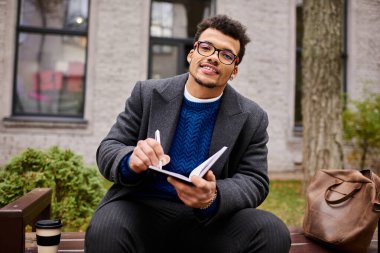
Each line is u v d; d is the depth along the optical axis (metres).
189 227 1.52
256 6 7.33
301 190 4.96
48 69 6.88
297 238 2.00
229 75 1.59
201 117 1.64
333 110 4.47
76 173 2.70
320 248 1.85
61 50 6.91
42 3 6.83
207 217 1.43
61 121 6.62
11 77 6.58
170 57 7.36
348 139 6.34
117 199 1.57
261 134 1.70
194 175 1.26
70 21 6.91
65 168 2.65
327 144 4.43
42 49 6.85
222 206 1.41
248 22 7.29
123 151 1.47
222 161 1.60
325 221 1.85
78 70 6.95
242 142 1.67
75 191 2.68
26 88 6.82
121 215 1.40
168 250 1.58
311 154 4.49
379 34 7.68
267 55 7.38
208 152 1.62
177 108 1.63
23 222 1.43
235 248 1.45
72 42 6.93
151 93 1.68
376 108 6.20
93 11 6.78
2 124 6.44
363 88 7.09
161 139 1.60
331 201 1.87
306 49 4.58
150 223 1.53
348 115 6.21
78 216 2.66
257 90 7.34
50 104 6.89
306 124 4.56
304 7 4.65
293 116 7.48
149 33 7.13
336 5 4.48
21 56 6.79
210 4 7.45
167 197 1.59
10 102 6.58
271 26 7.39
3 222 1.40
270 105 7.39
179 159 1.61
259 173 1.64
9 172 2.62
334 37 4.48
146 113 1.67
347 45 7.72
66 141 6.66
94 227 1.36
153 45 7.29
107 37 6.83
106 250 1.33
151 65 7.25
